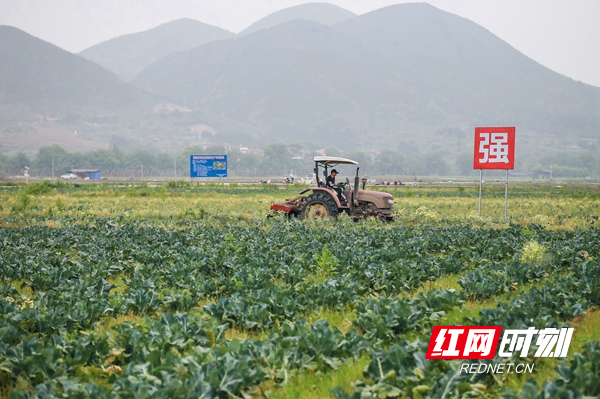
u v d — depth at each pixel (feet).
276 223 90.68
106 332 31.65
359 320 33.47
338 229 80.23
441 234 76.28
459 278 50.37
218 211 125.90
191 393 23.39
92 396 23.27
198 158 332.39
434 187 326.85
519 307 35.70
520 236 77.05
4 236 76.28
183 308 38.88
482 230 82.84
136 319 36.94
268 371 26.40
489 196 219.00
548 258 54.13
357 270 51.70
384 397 24.04
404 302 34.94
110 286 43.34
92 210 128.98
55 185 280.10
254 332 34.22
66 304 37.19
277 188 278.67
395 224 92.84
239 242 65.87
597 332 33.81
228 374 24.90
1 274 50.49
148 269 51.93
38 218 108.78
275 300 37.37
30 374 26.63
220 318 35.45
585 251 62.23
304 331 29.94
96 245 66.64
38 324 33.30
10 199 168.55
